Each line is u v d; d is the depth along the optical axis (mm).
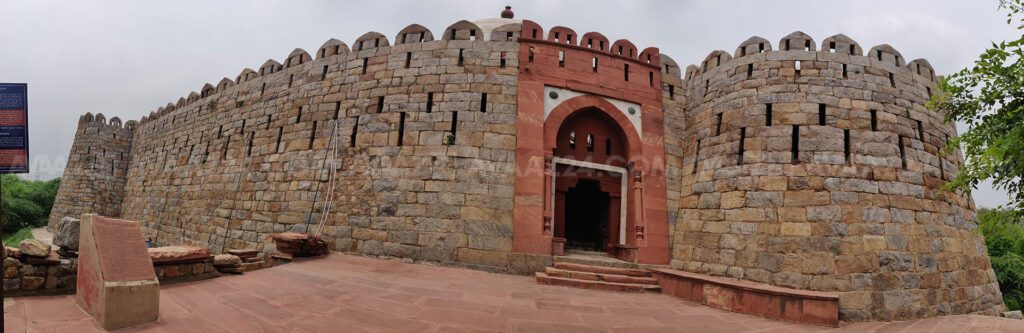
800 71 13773
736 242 12945
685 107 17203
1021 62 8070
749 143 13625
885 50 14227
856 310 10953
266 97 19219
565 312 8445
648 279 12430
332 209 15344
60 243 7156
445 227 14109
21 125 4457
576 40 16438
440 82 15820
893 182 12477
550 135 15156
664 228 15211
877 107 13312
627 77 16609
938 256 12172
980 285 12945
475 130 15031
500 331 6879
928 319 11016
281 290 8406
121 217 28188
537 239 13969
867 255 11516
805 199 12312
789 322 9359
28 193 41531
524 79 15531
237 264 9680
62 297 6473
